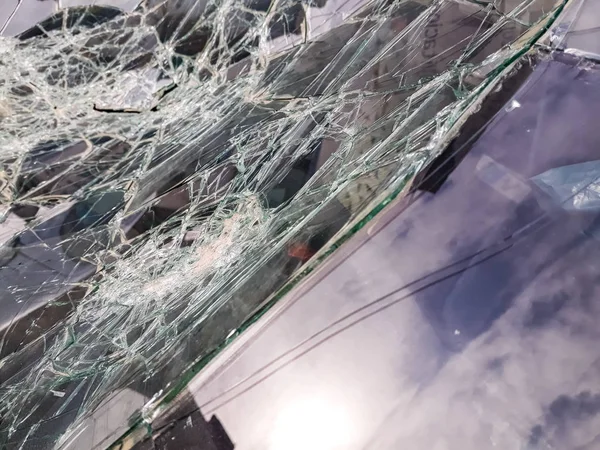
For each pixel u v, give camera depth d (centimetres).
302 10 172
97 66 212
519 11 108
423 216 92
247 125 156
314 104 138
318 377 85
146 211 154
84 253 154
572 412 73
